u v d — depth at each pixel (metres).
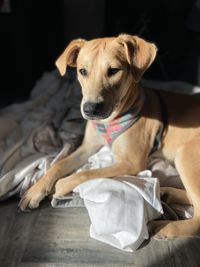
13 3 0.81
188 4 0.93
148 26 0.95
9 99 0.88
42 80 0.80
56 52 0.95
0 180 0.51
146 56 0.46
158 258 0.41
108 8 0.95
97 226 0.43
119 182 0.45
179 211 0.47
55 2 0.92
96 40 0.49
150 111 0.52
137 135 0.51
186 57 0.99
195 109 0.53
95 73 0.46
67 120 0.65
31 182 0.52
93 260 0.41
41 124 0.64
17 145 0.57
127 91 0.49
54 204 0.48
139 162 0.51
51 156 0.56
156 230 0.43
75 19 1.05
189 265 0.40
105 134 0.52
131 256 0.41
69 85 0.76
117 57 0.46
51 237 0.44
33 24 0.86
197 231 0.44
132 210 0.43
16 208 0.50
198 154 0.47
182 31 0.96
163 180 0.52
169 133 0.53
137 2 0.91
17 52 0.86
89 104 0.45
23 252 0.42
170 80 0.95
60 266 0.40
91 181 0.46
